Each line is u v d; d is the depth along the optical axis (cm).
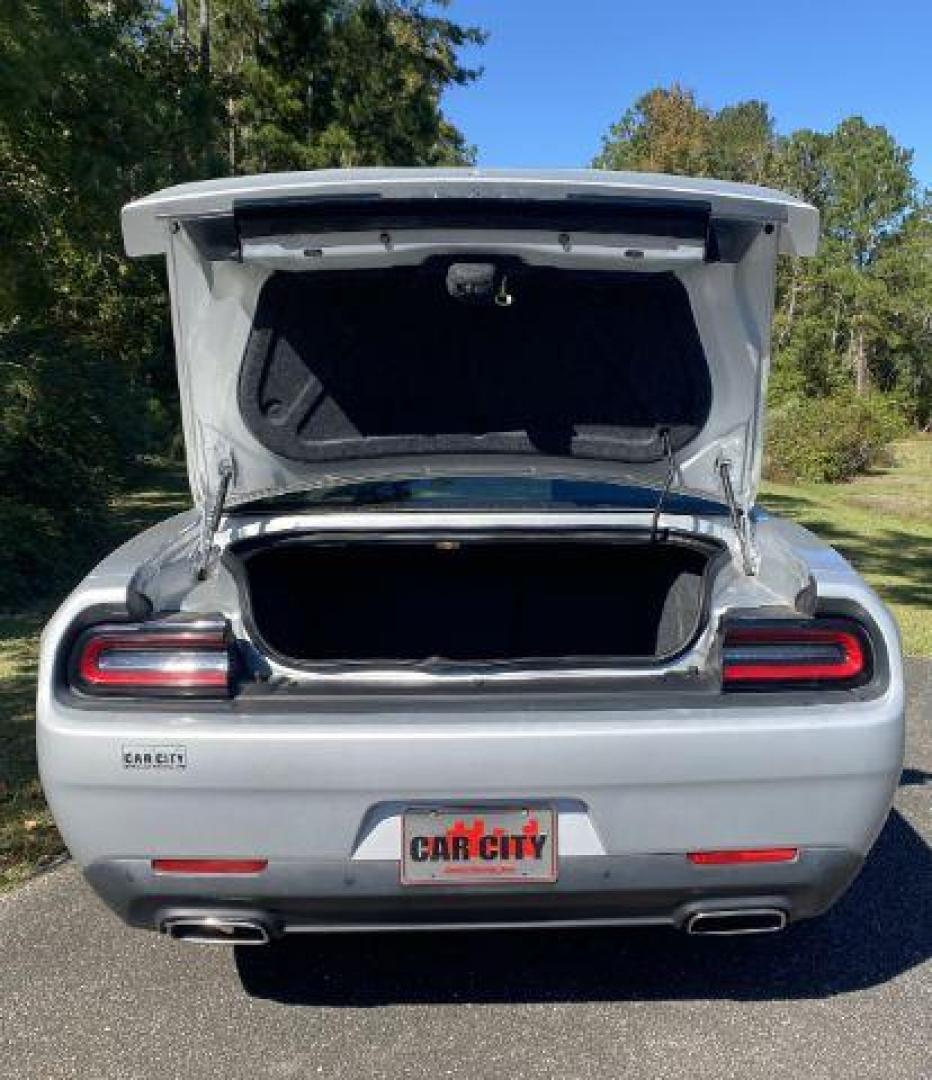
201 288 284
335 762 230
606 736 233
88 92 1057
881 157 5728
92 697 241
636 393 302
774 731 235
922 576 1062
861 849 246
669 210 253
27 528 831
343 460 306
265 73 2389
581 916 245
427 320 296
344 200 252
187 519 345
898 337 5622
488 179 251
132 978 292
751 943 309
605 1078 250
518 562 325
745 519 295
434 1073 251
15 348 991
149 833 235
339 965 297
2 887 344
